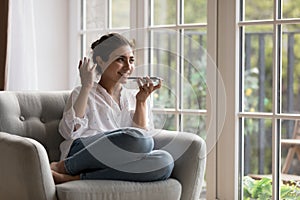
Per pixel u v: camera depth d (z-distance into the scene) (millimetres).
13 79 4371
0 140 3211
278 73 3916
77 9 4797
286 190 3998
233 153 4035
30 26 4410
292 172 3986
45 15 4684
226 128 4051
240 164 4113
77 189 3047
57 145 3693
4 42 4289
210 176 4121
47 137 3670
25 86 4375
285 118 3865
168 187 3295
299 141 3928
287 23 3826
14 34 4367
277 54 3895
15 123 3541
